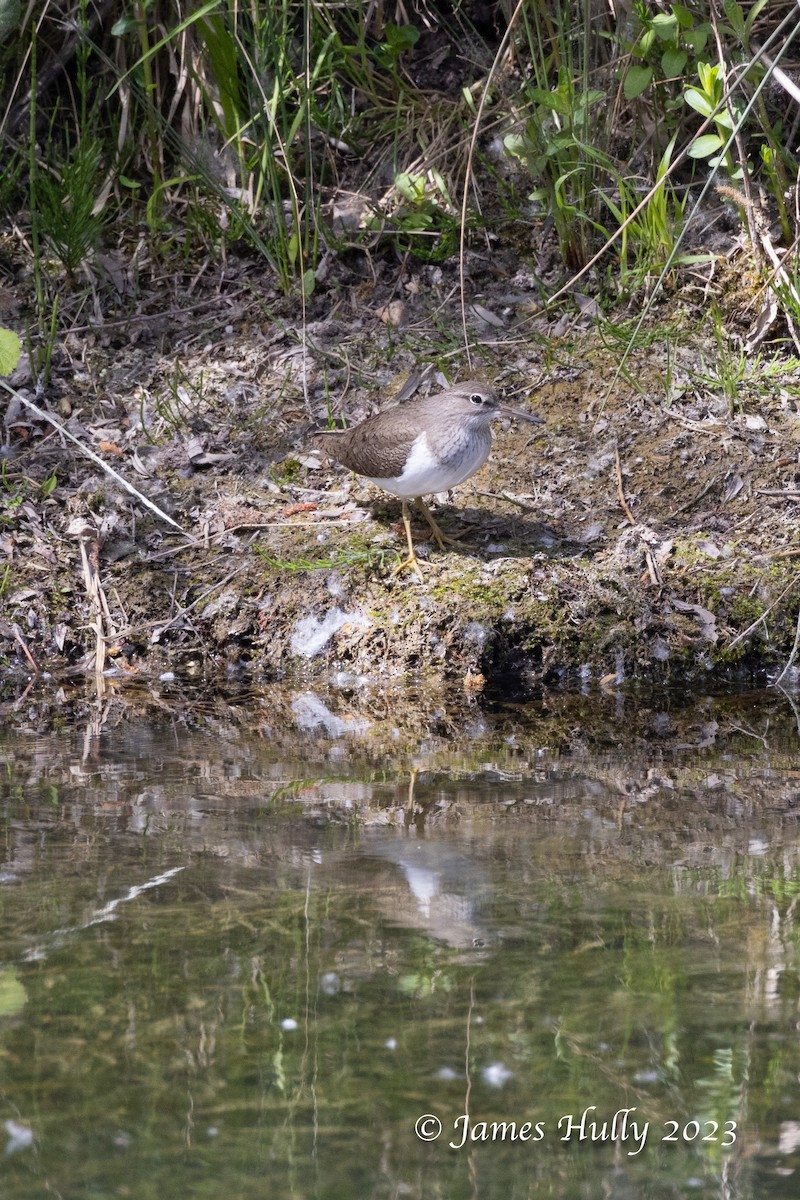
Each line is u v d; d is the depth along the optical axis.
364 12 14.99
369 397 12.60
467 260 13.81
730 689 10.09
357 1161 4.60
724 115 11.80
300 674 10.46
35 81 14.27
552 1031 5.24
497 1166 4.59
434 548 11.11
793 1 13.50
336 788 7.96
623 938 5.90
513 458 12.02
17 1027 5.25
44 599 10.92
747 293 12.96
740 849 6.94
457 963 5.70
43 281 13.94
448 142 14.34
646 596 10.53
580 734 9.11
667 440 11.91
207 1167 4.58
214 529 11.50
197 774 8.22
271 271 14.07
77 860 6.78
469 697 9.95
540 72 13.24
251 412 12.61
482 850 6.93
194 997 5.45
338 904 6.27
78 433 12.42
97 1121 4.78
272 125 13.41
